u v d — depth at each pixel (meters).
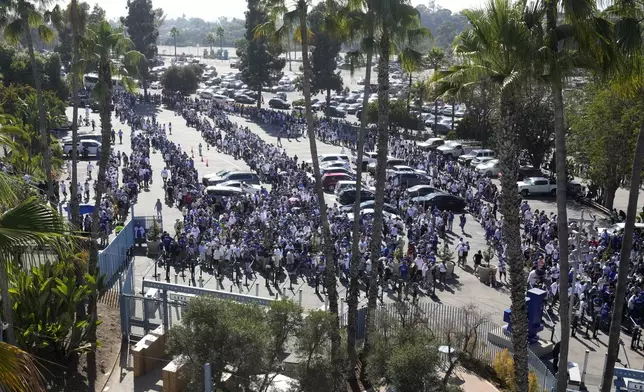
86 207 38.25
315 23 25.95
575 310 30.38
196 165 65.44
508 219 16.33
